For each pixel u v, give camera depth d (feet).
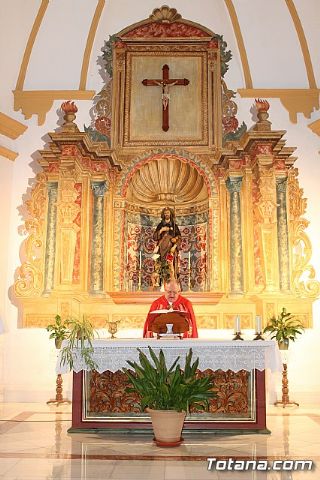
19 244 34.86
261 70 37.81
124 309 34.12
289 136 36.52
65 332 29.91
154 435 19.79
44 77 37.60
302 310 33.19
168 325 22.65
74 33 37.81
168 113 36.94
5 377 32.81
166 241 36.37
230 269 34.73
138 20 38.34
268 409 29.68
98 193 35.47
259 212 33.96
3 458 17.15
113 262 35.24
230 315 33.86
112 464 16.38
